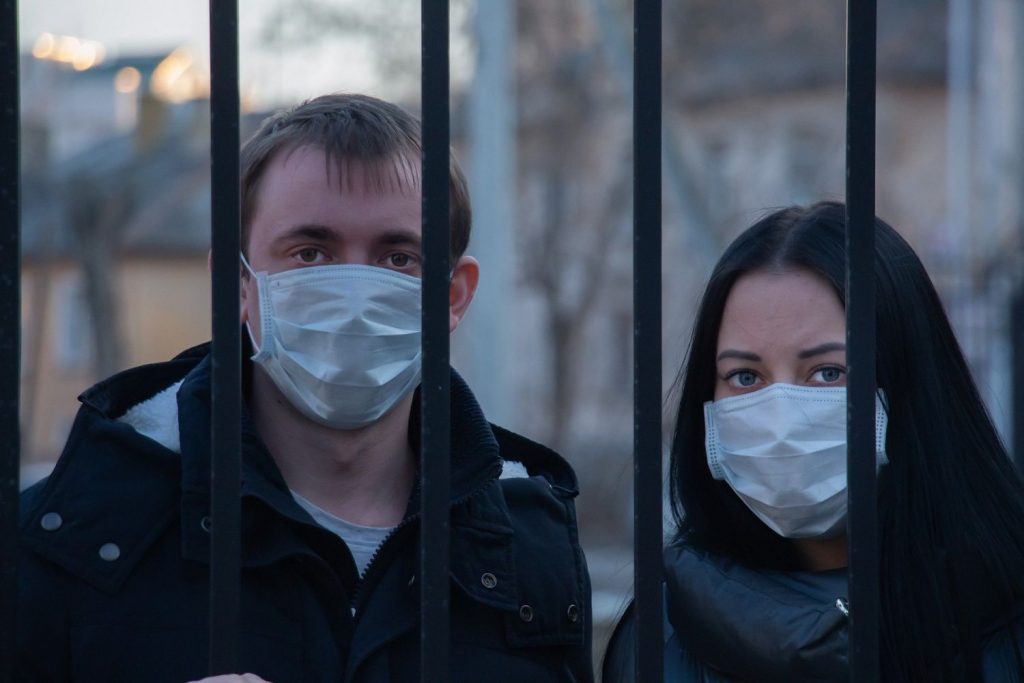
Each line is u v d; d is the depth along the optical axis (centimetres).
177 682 213
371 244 229
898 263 249
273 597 223
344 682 221
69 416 3572
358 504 239
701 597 244
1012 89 1196
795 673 229
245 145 242
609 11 1132
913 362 245
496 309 983
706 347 257
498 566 237
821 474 241
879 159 3003
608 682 257
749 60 3006
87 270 2886
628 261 2800
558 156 2762
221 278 187
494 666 235
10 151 187
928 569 238
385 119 235
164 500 222
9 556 187
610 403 3033
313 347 226
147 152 3056
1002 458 255
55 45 2817
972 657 234
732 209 2927
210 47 187
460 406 245
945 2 3139
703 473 262
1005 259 838
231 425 188
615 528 2022
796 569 259
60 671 215
